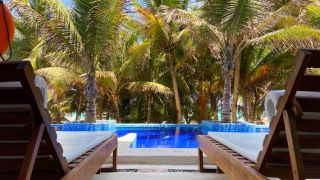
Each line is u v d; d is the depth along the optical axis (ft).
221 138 9.85
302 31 23.44
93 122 25.43
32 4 26.07
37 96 4.63
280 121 5.59
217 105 39.73
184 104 39.04
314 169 6.22
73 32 23.21
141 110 39.32
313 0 28.48
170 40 33.50
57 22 23.06
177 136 28.76
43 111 4.89
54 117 38.29
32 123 4.85
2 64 4.27
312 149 6.04
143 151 14.32
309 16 30.42
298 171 5.10
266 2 23.66
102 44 24.48
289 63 30.01
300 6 28.14
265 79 32.19
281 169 6.65
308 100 5.18
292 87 4.96
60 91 33.19
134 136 20.08
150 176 11.30
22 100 4.65
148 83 33.71
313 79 4.91
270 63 30.94
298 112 5.16
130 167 12.81
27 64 4.25
